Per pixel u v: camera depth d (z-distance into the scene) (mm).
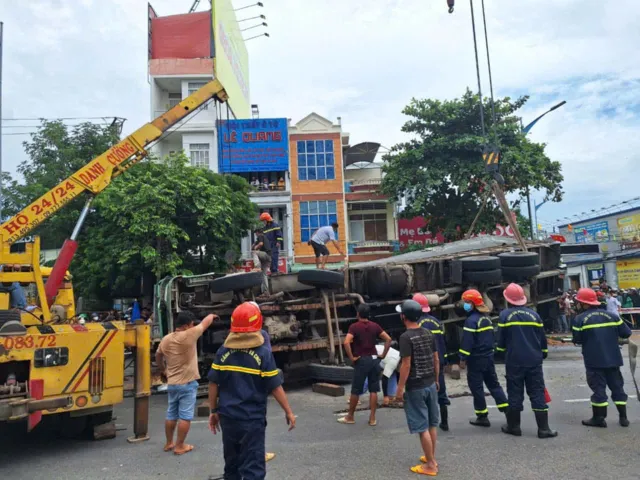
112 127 23297
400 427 6645
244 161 26719
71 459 5797
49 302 8719
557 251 14133
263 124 27016
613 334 6312
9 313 6688
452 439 5980
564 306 17953
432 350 5109
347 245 27984
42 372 5793
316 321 10453
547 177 22875
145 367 6684
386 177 24406
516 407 6020
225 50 29234
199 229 18094
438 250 13641
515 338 6035
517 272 11984
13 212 21578
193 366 5945
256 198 26812
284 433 6602
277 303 10070
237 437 3830
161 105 27812
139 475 5168
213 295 9828
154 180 17188
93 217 19562
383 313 11375
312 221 27750
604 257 28203
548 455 5293
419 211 23047
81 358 6070
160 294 10242
